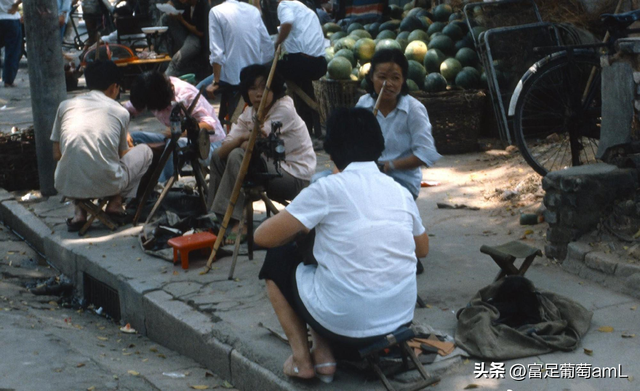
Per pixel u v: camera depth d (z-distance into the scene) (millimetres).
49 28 6848
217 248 5117
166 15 11328
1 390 3688
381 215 3230
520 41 7801
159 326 4609
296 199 3236
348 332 3223
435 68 8250
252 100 5230
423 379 3393
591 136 6074
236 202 5277
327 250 3223
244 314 4359
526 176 6707
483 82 8078
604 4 7527
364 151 3295
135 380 3973
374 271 3189
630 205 4680
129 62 10930
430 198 6531
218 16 7750
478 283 4645
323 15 11984
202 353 4195
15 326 4656
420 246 3467
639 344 3805
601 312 4172
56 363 4078
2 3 11992
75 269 5695
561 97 6270
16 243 6602
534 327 3854
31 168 7625
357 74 8523
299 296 3320
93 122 5855
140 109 6297
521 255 4184
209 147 5773
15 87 12562
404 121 4766
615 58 4922
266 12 10609
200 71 10984
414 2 10930
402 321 3287
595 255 4582
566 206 4781
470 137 7953
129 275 5066
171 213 5852
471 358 3719
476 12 8273
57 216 6621
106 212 6156
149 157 6145
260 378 3691
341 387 3426
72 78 12102
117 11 13477
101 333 4906
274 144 4844
